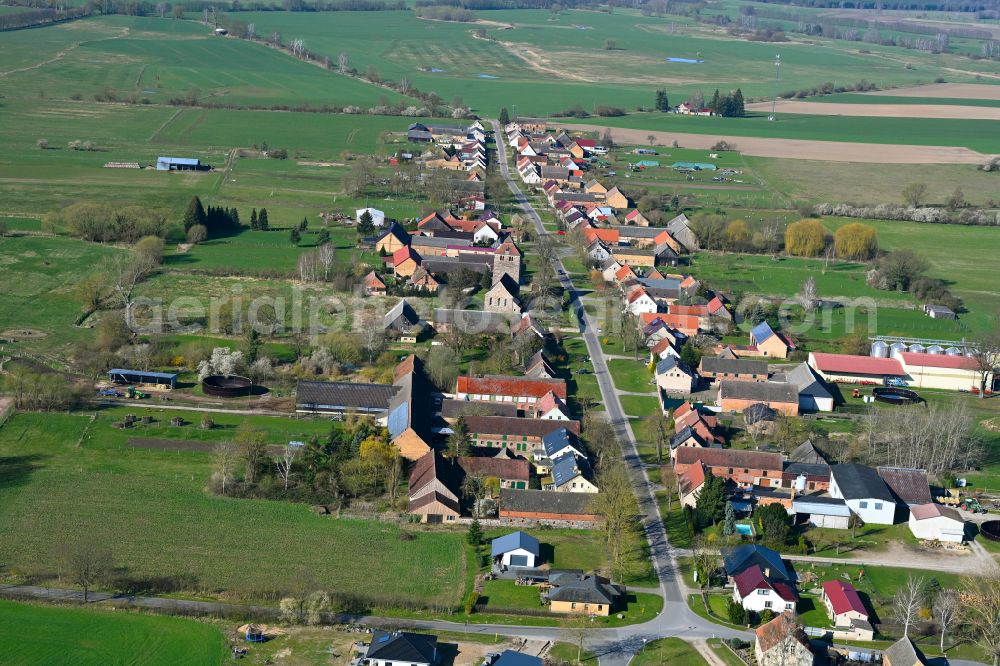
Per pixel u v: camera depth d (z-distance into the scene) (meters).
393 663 181.50
